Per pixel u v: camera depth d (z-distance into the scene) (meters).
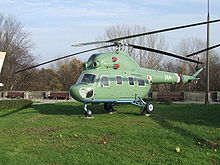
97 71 13.73
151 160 6.34
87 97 13.17
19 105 19.64
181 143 7.80
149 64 41.16
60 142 8.00
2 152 6.78
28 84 43.91
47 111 16.41
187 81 18.38
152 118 12.82
